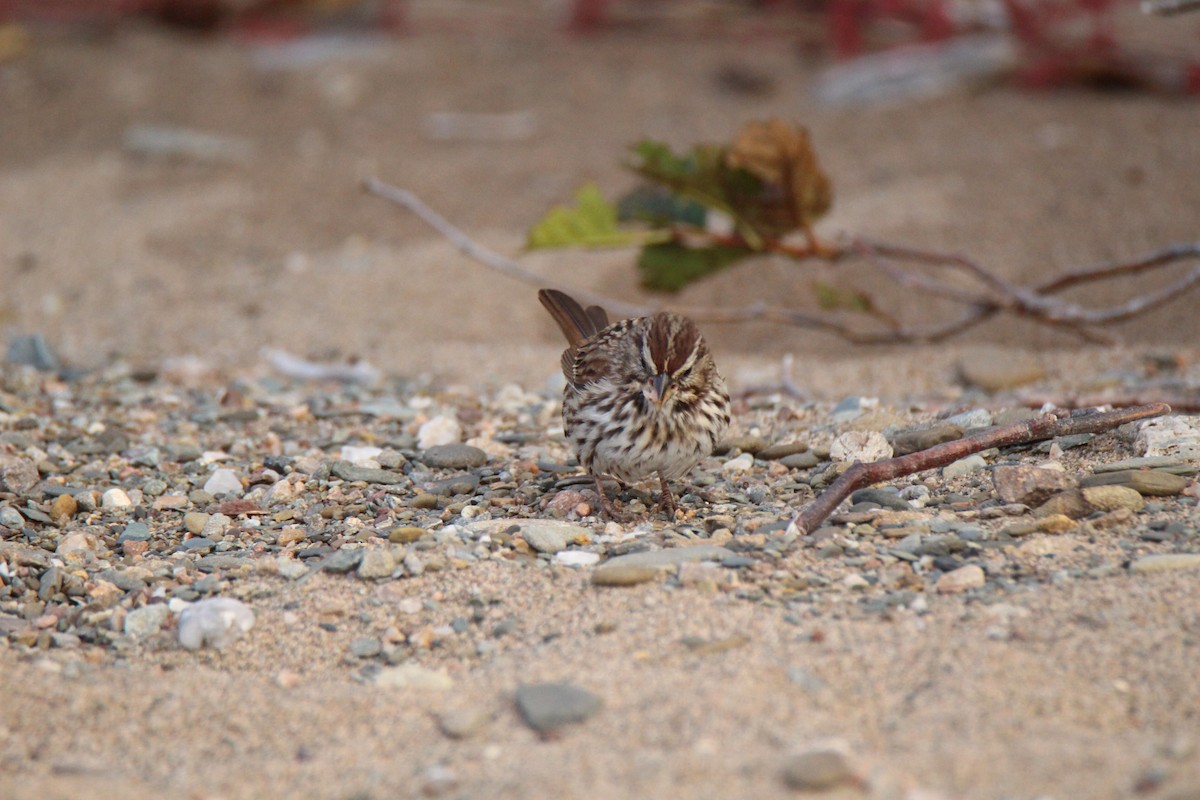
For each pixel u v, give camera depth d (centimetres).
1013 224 1588
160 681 704
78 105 2298
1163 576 719
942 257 1249
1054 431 909
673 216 1245
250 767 615
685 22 2528
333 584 809
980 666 642
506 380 1339
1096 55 2030
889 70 2162
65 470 1041
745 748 585
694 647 685
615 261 1648
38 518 940
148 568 850
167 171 2045
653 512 916
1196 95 1973
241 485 1012
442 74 2380
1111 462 895
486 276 1633
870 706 616
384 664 724
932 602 720
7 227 1855
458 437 1111
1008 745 571
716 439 889
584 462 905
